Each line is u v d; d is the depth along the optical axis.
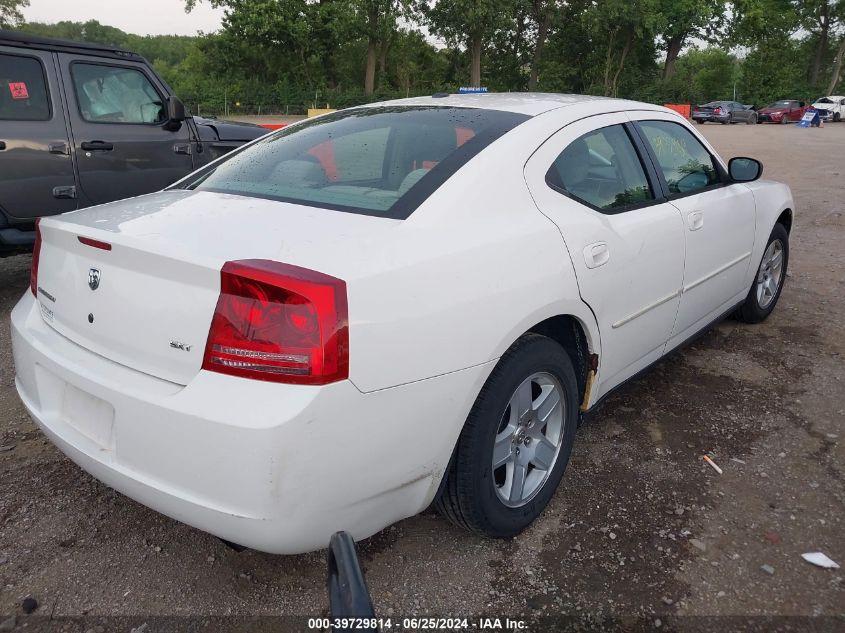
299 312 1.78
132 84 5.86
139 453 1.94
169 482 1.90
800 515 2.69
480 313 2.16
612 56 52.25
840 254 6.84
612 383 3.07
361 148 2.72
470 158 2.48
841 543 2.53
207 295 1.85
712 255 3.67
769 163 14.85
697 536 2.56
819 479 2.94
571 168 2.79
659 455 3.13
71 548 2.48
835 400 3.68
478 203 2.35
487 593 2.29
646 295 3.07
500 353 2.24
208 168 3.06
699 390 3.80
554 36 53.38
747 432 3.35
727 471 3.00
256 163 2.86
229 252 1.91
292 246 1.97
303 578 2.36
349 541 1.51
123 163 5.75
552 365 2.49
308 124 3.23
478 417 2.23
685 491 2.85
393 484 2.04
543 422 2.56
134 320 2.00
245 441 1.75
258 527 1.82
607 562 2.43
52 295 2.36
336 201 2.37
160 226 2.17
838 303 5.32
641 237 2.98
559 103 3.04
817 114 34.69
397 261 2.01
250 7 48.56
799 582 2.33
